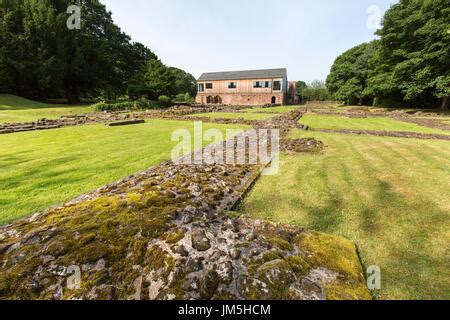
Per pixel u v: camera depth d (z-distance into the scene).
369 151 6.99
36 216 2.94
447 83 19.02
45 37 29.12
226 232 2.55
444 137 9.25
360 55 36.66
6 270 1.93
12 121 13.89
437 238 2.87
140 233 2.37
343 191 4.23
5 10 27.59
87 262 2.02
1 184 4.37
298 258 2.26
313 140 8.15
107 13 40.09
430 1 20.05
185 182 4.13
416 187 4.39
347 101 39.41
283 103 39.69
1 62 26.94
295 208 3.62
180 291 1.82
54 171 5.12
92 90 37.78
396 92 26.09
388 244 2.76
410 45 22.52
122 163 5.72
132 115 17.36
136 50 42.38
